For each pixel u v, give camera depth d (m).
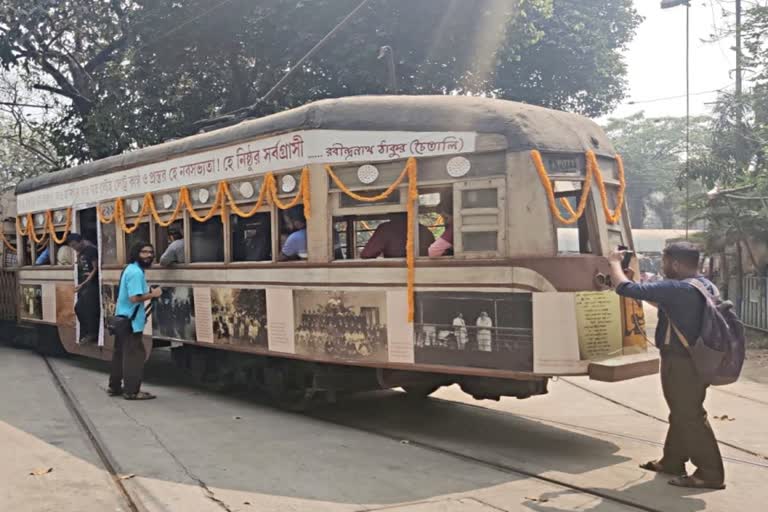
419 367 6.43
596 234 6.29
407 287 6.49
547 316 5.83
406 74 17.39
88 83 20.38
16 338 14.01
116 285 10.15
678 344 5.20
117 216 10.05
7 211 14.14
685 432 5.21
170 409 8.05
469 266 6.17
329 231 7.04
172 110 20.05
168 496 5.00
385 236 6.91
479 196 6.18
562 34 20.33
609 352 6.02
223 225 8.31
